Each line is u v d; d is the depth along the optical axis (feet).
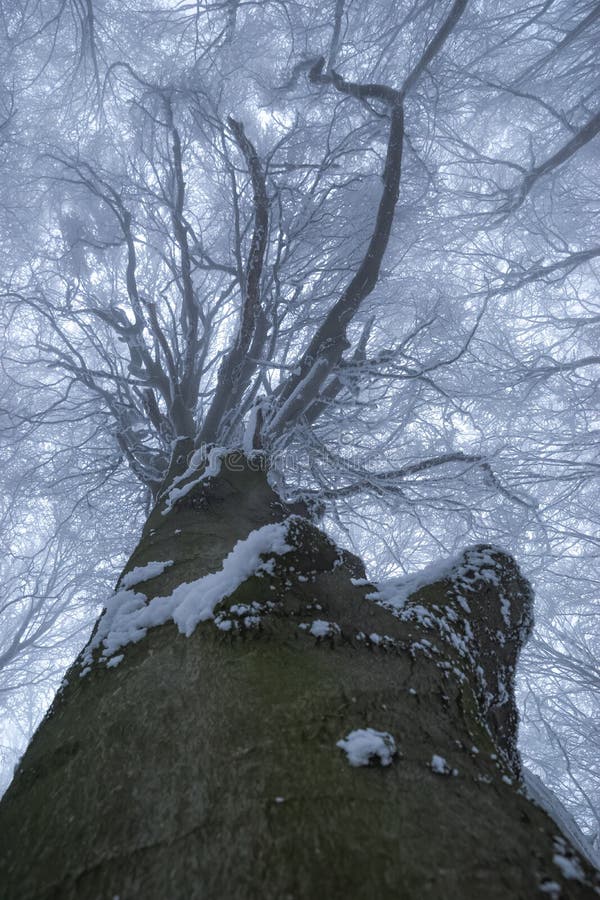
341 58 32.78
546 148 36.58
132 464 17.88
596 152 35.14
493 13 33.19
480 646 5.82
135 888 2.56
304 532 5.82
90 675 4.97
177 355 20.25
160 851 2.71
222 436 17.54
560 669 30.42
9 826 3.45
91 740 3.90
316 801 2.77
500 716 6.12
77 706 4.59
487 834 2.67
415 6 30.19
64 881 2.75
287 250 20.86
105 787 3.35
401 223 26.96
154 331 17.84
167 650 4.75
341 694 3.75
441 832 2.62
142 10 34.24
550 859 2.59
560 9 33.83
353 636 4.69
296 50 33.14
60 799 3.42
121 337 20.85
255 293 16.84
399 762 3.11
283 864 2.45
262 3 32.45
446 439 26.07
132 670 4.68
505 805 3.00
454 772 3.17
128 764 3.48
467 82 31.89
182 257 21.36
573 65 35.06
